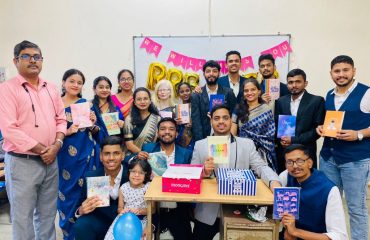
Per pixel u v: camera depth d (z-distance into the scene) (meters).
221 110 1.97
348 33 3.28
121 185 2.09
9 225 2.76
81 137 2.35
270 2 3.31
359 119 2.09
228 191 1.57
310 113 2.41
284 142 2.38
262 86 2.81
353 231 2.16
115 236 1.68
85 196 2.15
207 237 2.01
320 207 1.59
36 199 1.97
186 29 3.42
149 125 2.55
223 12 3.36
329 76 3.35
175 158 2.25
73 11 3.51
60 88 3.60
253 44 3.37
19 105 1.82
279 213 1.48
